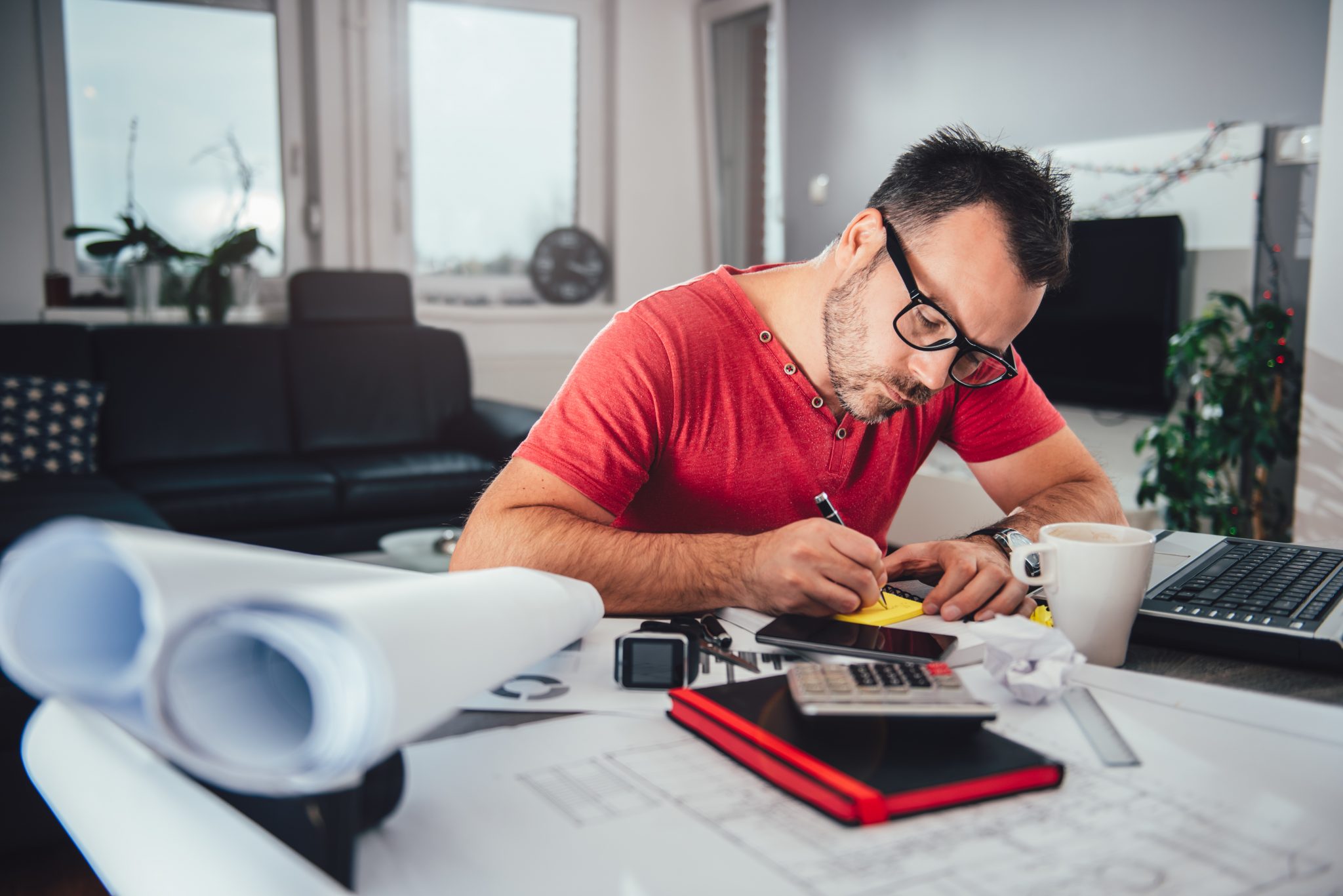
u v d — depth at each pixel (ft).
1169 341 9.21
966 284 2.77
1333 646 2.23
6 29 11.33
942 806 1.49
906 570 3.05
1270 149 8.61
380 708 1.10
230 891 1.29
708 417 3.40
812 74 13.76
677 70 15.06
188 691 1.11
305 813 1.29
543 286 14.48
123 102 12.01
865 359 3.00
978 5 11.33
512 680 2.06
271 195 12.90
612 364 3.26
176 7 12.12
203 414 10.39
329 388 11.17
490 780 1.59
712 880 1.30
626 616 2.69
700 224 15.52
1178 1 9.30
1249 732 1.82
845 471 3.59
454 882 1.30
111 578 1.16
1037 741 1.76
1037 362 10.61
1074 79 10.34
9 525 7.18
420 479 10.05
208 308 11.66
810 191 13.89
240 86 12.57
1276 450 8.33
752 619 2.59
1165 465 8.79
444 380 11.85
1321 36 8.22
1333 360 7.52
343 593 1.27
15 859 5.13
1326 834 1.44
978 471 4.12
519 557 2.74
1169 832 1.44
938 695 1.71
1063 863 1.34
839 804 1.45
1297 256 8.53
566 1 14.39
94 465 9.57
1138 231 9.38
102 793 1.58
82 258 12.08
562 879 1.31
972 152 2.84
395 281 12.07
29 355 9.72
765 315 3.50
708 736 1.74
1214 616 2.41
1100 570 2.20
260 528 9.34
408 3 13.26
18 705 4.79
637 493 3.58
